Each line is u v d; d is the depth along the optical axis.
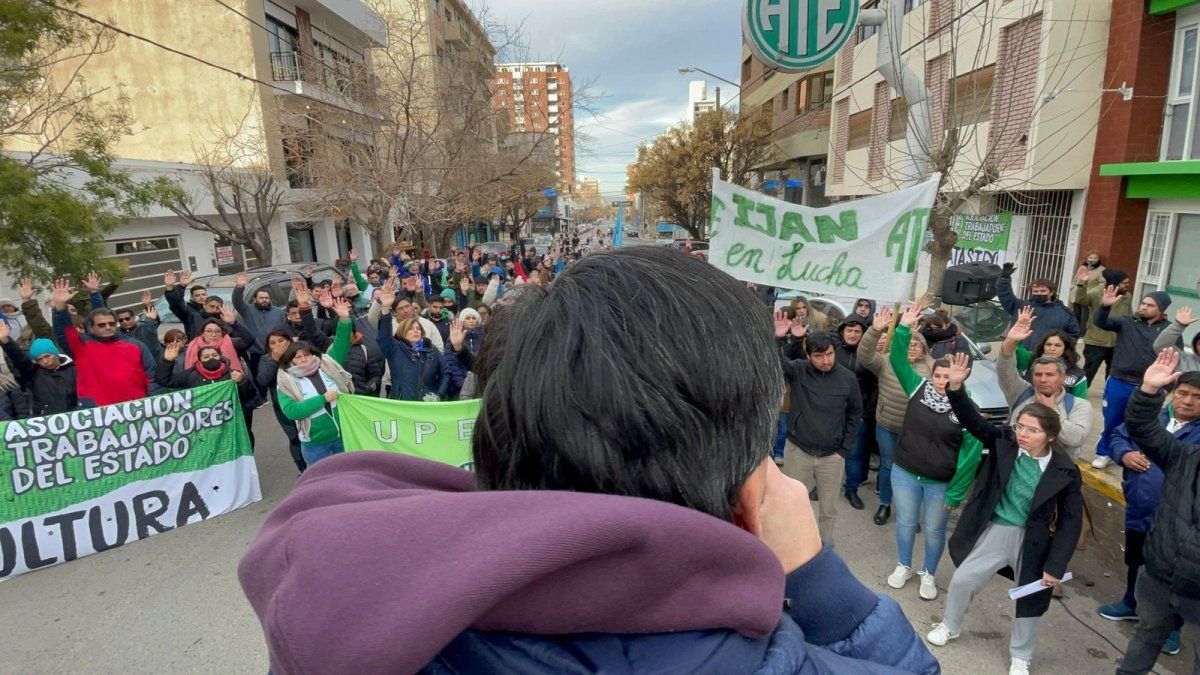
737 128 27.67
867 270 4.84
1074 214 11.19
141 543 4.93
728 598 0.43
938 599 4.09
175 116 17.95
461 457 5.20
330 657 0.35
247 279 9.70
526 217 37.47
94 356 5.86
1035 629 3.23
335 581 0.37
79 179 11.11
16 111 8.52
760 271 5.22
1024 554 3.15
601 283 0.50
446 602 0.34
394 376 6.24
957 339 6.12
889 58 7.37
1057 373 3.64
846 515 5.37
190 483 5.22
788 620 0.56
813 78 23.28
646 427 0.44
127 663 3.58
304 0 19.03
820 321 7.50
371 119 14.48
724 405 0.47
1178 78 9.65
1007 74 11.35
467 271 14.17
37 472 4.59
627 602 0.41
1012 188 11.30
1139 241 10.26
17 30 7.30
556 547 0.37
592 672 0.41
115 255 13.84
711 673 0.42
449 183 15.72
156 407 5.04
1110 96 10.30
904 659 0.67
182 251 15.94
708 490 0.48
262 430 7.74
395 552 0.38
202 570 4.53
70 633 3.85
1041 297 6.95
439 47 18.14
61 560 4.65
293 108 19.03
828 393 4.39
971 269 6.87
